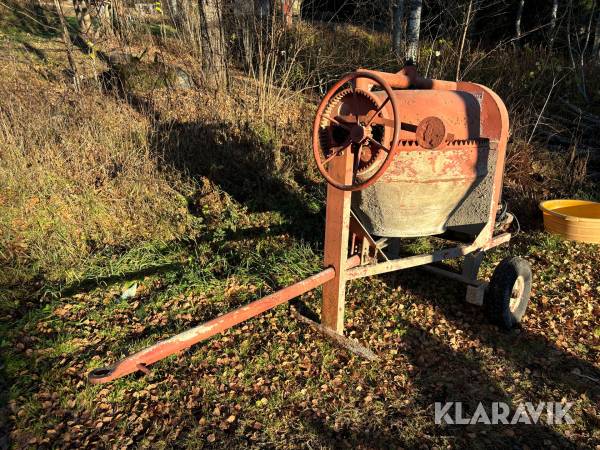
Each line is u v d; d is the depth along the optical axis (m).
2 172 5.27
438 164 3.57
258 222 5.80
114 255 4.89
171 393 3.31
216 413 3.16
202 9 8.47
